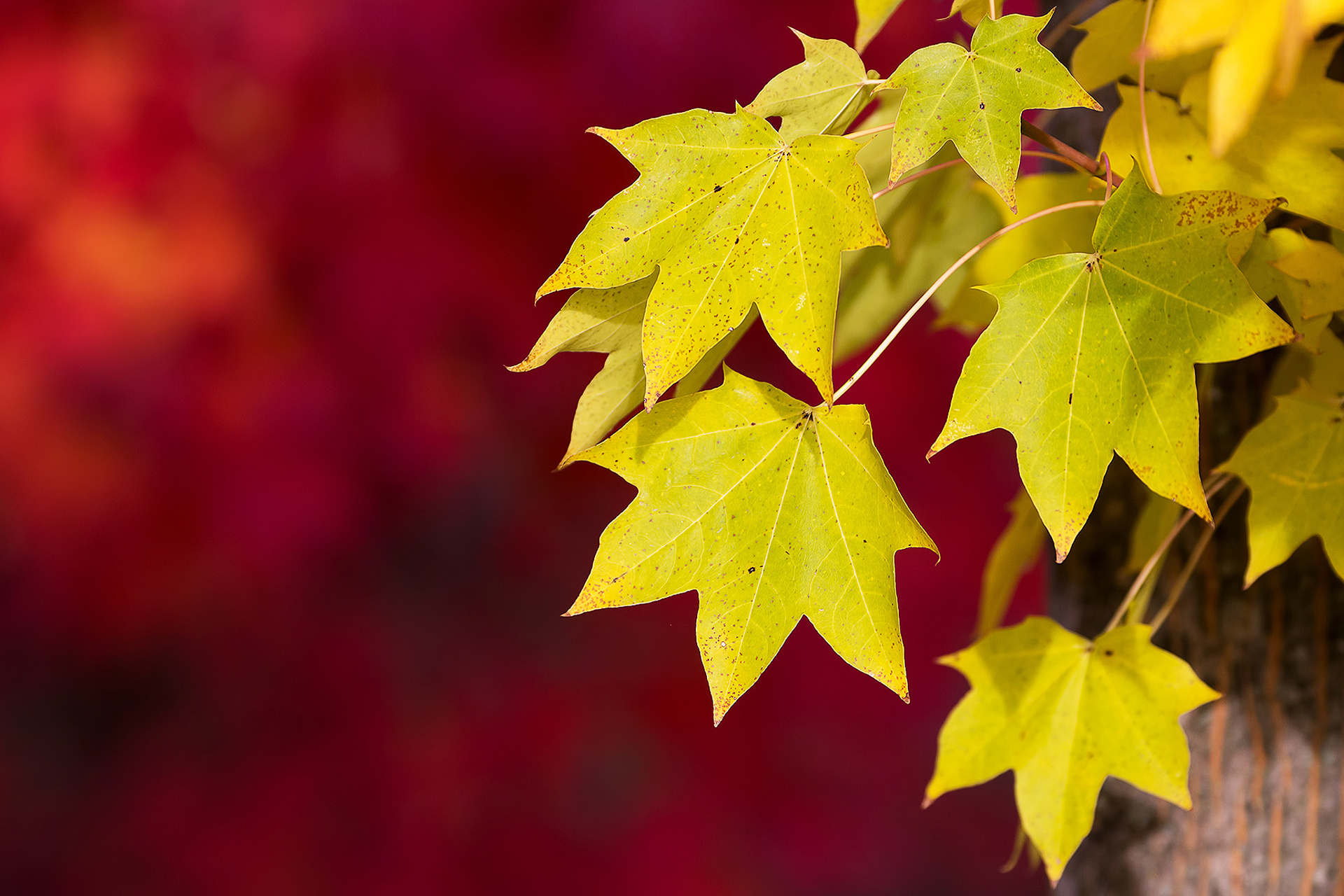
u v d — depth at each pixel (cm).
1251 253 124
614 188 320
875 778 363
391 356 312
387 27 298
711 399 122
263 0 299
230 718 332
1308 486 126
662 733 348
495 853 327
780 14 308
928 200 132
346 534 322
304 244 308
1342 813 136
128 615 322
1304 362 132
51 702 334
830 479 121
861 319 134
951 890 436
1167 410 121
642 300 122
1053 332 120
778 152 121
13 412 304
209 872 321
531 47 308
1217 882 137
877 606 121
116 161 305
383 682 336
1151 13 121
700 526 121
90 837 330
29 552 312
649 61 308
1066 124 137
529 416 339
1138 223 120
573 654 355
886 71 310
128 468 311
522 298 321
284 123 307
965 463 355
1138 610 132
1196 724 137
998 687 129
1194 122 124
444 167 312
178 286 307
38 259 307
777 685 356
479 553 345
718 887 335
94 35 309
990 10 121
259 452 314
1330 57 122
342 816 326
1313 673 136
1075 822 128
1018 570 138
